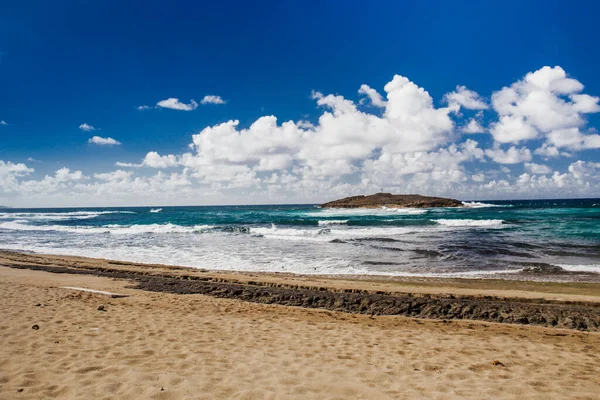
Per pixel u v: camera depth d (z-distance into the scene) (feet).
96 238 93.50
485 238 80.94
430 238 83.71
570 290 35.65
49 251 71.20
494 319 26.45
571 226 104.01
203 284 37.65
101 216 219.61
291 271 49.60
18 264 51.31
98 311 25.67
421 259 57.47
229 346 19.15
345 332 22.67
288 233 99.60
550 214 168.45
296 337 21.26
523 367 16.90
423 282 40.65
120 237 95.25
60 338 19.27
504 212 197.16
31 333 19.90
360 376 15.38
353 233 97.76
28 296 29.60
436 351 19.12
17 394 12.83
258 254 64.49
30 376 14.38
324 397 13.24
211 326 23.15
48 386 13.56
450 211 223.30
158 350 18.03
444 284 39.32
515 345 20.40
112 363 16.05
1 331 20.08
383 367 16.57
